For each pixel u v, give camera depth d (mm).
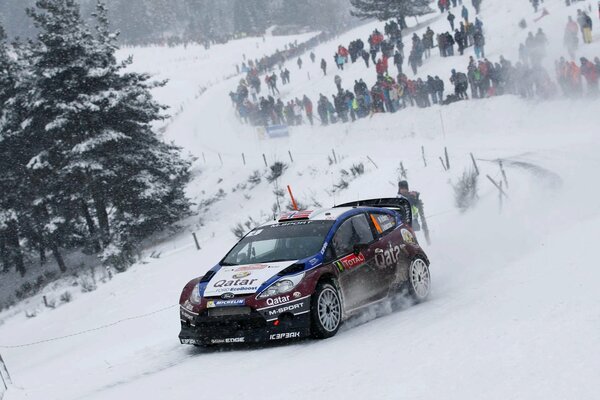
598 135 36469
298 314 11359
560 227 18828
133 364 12344
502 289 12477
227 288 11836
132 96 54375
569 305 9812
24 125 52406
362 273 12906
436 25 84875
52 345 27859
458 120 50156
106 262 48344
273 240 13148
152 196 52906
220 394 8547
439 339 9273
